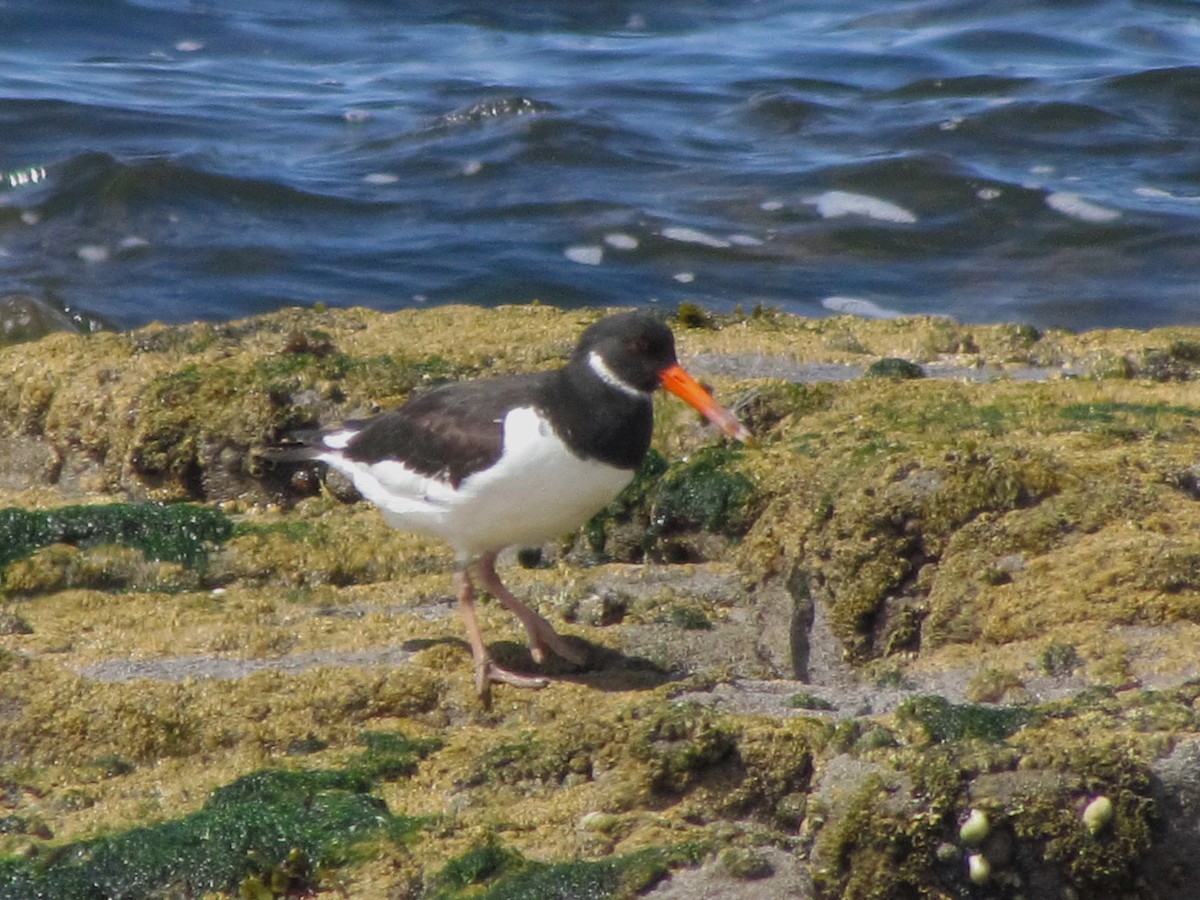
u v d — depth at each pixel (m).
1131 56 28.81
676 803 8.71
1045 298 20.36
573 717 9.26
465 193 23.28
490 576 10.46
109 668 10.13
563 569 11.60
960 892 7.81
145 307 19.89
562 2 32.91
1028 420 12.06
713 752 8.70
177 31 30.45
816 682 10.54
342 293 20.36
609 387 9.55
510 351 14.34
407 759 9.12
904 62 28.80
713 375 14.32
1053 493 10.50
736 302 20.34
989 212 22.56
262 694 9.66
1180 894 7.86
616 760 8.84
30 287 20.27
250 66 28.92
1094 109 25.66
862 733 8.45
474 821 8.45
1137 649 9.33
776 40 30.56
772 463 11.74
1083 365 14.56
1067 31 30.25
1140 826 7.73
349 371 13.72
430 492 9.91
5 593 11.44
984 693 9.25
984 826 7.74
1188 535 10.06
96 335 15.02
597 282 20.75
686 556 11.96
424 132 25.39
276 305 20.05
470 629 10.04
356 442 10.66
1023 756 7.90
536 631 10.30
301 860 8.23
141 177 22.72
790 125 25.80
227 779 9.09
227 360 14.02
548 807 8.69
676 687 9.61
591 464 9.59
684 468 12.02
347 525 12.27
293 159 24.27
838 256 21.58
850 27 31.50
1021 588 9.95
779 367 14.58
